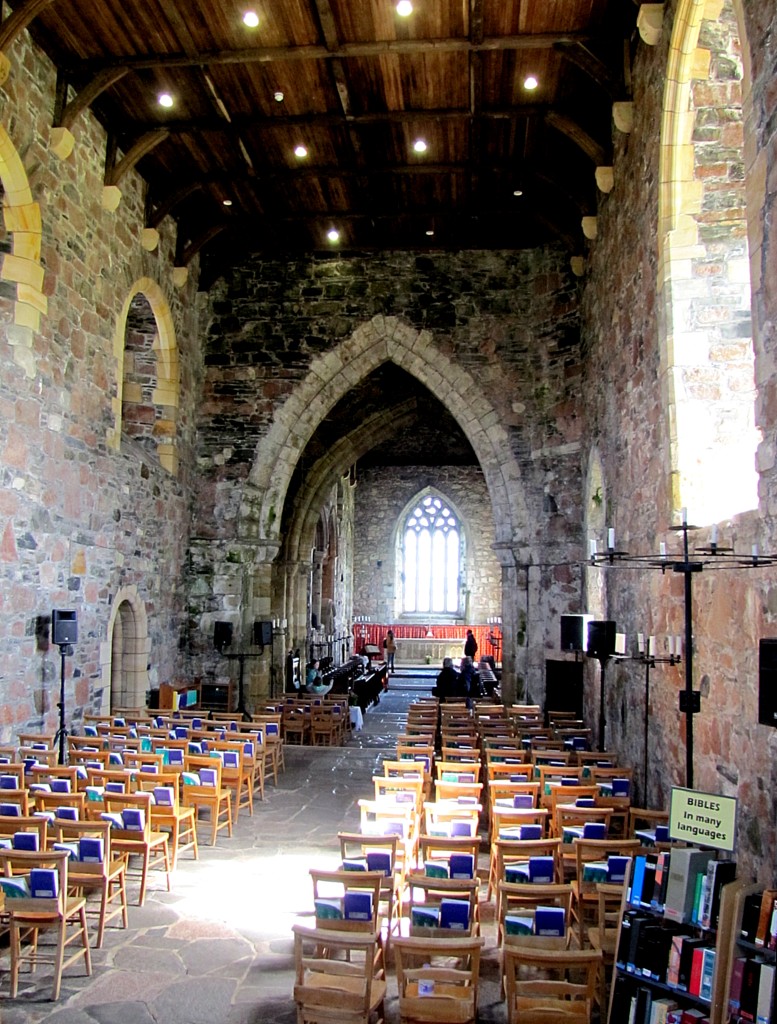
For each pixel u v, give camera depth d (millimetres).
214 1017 4770
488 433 16328
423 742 10516
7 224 9875
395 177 14062
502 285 16609
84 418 11578
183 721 11336
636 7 9750
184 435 16094
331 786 10773
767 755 5500
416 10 9875
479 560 33094
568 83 11430
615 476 11656
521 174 13852
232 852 7941
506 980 4203
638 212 10016
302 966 4352
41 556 10312
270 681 17641
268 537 16734
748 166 5672
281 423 16719
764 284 5414
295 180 14227
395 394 22281
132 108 11961
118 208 12828
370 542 33688
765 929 3924
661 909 4441
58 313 10773
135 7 9812
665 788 8445
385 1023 4695
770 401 5316
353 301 16828
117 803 6773
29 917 5062
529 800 7012
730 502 8172
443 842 5699
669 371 8445
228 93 11633
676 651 8055
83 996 5012
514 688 15805
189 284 16344
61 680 9820
